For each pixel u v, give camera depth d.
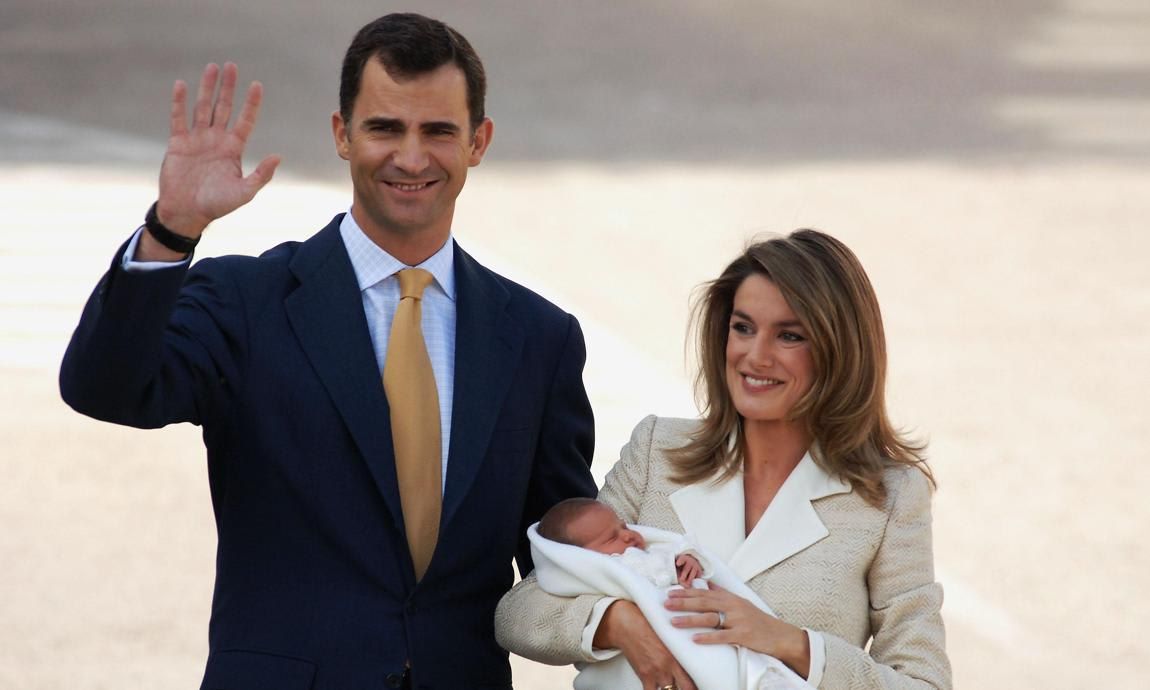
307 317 14.61
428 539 14.58
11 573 26.86
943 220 58.34
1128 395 39.22
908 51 99.75
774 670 13.48
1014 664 25.44
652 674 13.83
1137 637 26.48
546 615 14.44
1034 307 47.22
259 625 14.30
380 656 14.27
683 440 15.32
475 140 15.05
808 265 14.23
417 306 14.83
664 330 42.88
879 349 14.55
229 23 99.00
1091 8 119.81
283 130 67.56
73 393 13.22
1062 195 63.03
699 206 58.78
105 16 100.62
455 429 14.74
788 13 110.00
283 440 14.38
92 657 23.89
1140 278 50.91
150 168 58.91
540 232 53.84
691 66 91.50
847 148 71.81
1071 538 30.59
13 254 45.78
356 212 15.02
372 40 14.32
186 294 14.55
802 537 14.38
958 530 30.91
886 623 14.23
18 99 74.38
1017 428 36.62
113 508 29.94
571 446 15.73
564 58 91.62
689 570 14.16
